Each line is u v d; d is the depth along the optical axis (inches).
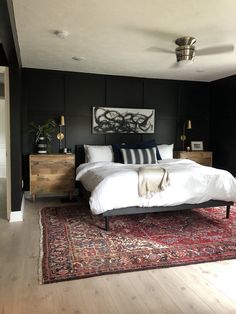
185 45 127.4
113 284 82.4
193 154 215.3
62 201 183.5
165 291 79.3
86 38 125.6
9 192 140.5
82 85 199.9
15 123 138.1
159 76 209.3
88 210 160.6
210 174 139.6
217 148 225.9
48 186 180.1
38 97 191.6
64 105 197.3
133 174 129.9
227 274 89.2
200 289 80.5
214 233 123.8
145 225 134.4
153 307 71.9
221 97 218.8
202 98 231.5
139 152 181.9
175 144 225.8
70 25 110.1
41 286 80.8
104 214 124.6
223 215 152.0
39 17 102.5
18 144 139.1
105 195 123.3
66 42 131.6
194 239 116.6
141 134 215.8
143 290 79.6
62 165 181.6
